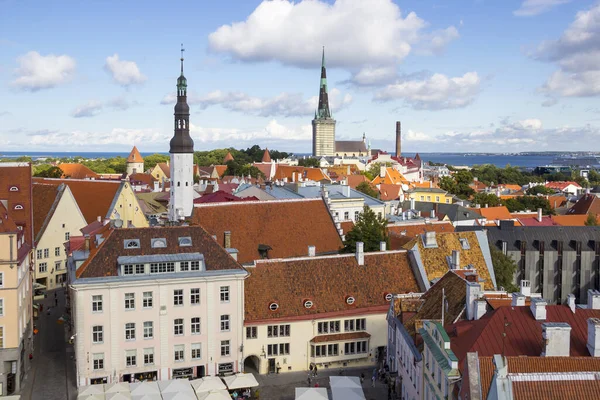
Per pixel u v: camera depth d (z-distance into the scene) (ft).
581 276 380.17
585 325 172.04
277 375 266.77
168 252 256.32
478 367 138.10
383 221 355.15
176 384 221.05
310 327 271.49
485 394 134.51
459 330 182.19
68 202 418.31
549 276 382.01
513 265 318.24
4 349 245.65
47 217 408.67
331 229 363.56
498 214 576.61
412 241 314.76
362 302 281.13
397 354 242.37
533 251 381.60
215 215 344.08
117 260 248.73
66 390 246.27
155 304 250.37
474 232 311.06
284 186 558.15
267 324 265.54
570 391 121.90
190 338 256.11
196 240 264.31
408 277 293.23
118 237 256.73
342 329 276.62
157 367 252.42
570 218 530.27
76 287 240.53
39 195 423.64
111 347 246.47
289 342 269.64
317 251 352.28
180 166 447.01
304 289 278.87
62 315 343.87
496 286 293.84
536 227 394.11
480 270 298.56
